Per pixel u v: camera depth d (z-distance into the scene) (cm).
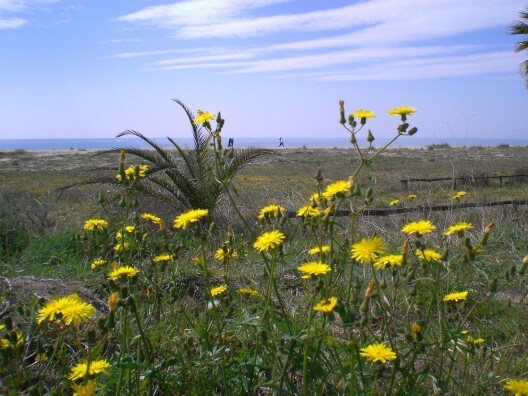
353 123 230
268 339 195
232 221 772
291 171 2862
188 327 275
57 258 538
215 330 241
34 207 898
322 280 204
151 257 275
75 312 189
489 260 462
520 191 1208
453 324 287
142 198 810
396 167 2977
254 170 3002
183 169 851
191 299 329
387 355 184
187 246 468
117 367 198
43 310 193
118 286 223
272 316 207
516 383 190
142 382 207
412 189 1447
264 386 200
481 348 247
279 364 207
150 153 848
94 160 4247
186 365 210
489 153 4497
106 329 183
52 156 4984
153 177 816
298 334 189
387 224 653
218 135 248
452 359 200
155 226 502
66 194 1195
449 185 1502
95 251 473
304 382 184
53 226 788
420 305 311
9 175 2759
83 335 277
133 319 275
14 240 684
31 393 189
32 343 258
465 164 2877
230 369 209
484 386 214
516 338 276
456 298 238
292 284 371
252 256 412
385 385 210
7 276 478
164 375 210
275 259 203
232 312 251
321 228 218
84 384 178
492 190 1338
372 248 204
